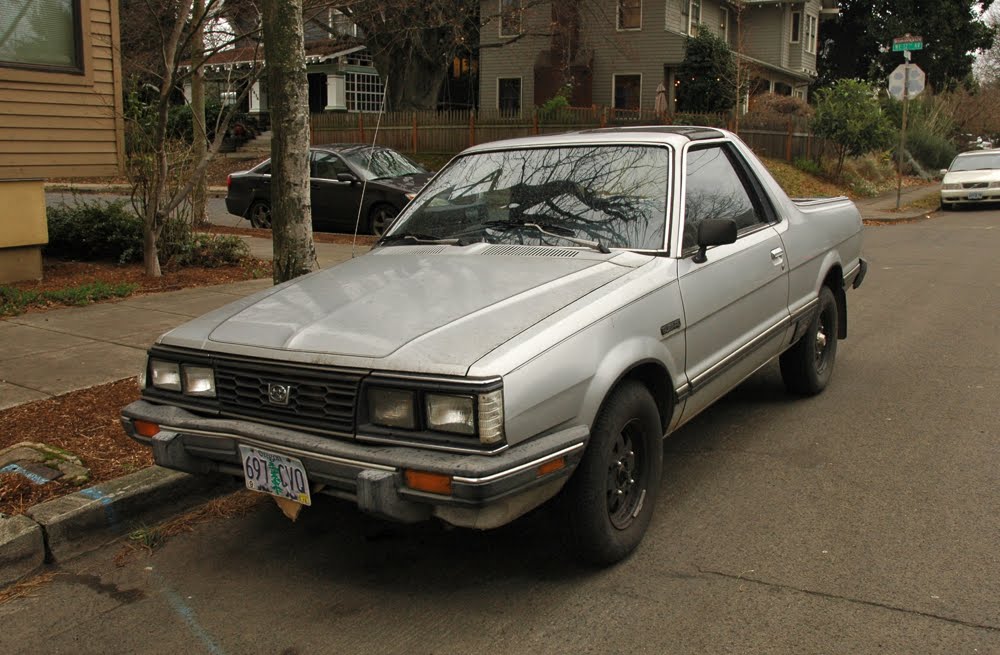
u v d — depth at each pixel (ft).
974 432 16.79
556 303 11.32
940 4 133.90
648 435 12.11
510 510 10.01
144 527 13.70
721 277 14.02
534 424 10.10
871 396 19.34
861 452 15.90
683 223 13.48
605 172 14.42
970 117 131.85
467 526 9.96
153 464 14.80
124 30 44.68
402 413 10.02
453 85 115.65
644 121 78.69
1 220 29.96
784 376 19.10
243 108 110.32
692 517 13.34
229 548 12.98
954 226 56.90
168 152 34.12
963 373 20.95
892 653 9.68
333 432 10.43
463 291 11.90
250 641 10.48
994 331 25.35
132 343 22.81
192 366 11.72
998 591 10.90
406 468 9.74
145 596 11.68
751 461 15.62
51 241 36.68
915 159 105.50
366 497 9.78
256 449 10.87
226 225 53.01
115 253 36.55
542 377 10.17
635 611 10.73
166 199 34.55
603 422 11.14
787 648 9.84
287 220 18.90
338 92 111.45
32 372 20.21
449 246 14.16
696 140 15.01
